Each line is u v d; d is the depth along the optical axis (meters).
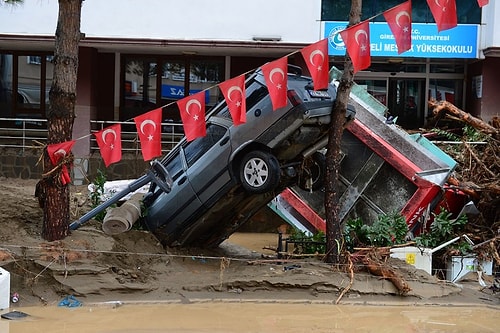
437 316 9.24
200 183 10.77
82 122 20.05
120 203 12.65
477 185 13.59
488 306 9.86
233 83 9.23
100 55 21.38
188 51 20.27
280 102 9.18
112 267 9.85
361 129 12.90
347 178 13.08
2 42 19.75
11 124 21.48
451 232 12.34
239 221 11.84
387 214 12.52
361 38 9.16
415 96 21.80
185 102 9.43
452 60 20.89
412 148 12.91
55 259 9.52
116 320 8.48
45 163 10.17
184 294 9.76
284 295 9.89
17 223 10.64
